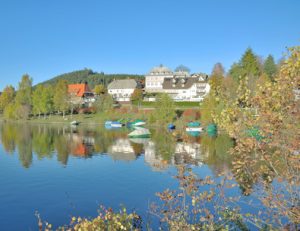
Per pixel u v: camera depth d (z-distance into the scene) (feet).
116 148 171.32
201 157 129.39
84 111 410.31
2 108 474.90
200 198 36.09
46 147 176.35
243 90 31.58
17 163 129.90
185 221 37.70
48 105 393.09
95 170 115.65
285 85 27.30
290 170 30.01
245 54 325.83
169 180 96.89
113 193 86.94
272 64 339.77
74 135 241.14
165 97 300.40
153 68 551.59
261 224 41.32
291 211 30.55
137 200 80.33
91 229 37.73
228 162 119.55
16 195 86.12
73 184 96.73
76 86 517.55
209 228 37.24
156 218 58.18
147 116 330.95
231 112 30.96
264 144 30.25
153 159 134.00
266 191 31.91
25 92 425.69
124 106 393.91
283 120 28.35
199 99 379.35
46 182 99.40
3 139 214.07
